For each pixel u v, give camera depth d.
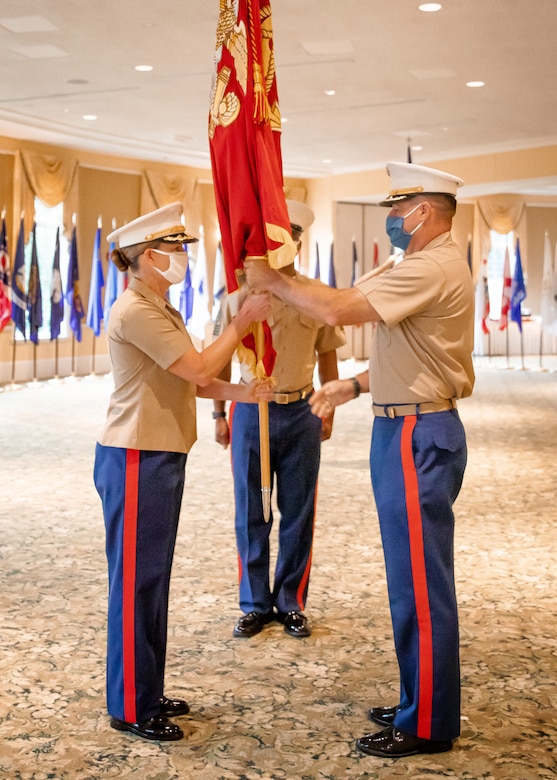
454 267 2.75
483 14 8.17
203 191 17.50
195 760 2.67
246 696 3.12
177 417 2.83
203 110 12.55
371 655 3.50
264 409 3.14
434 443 2.73
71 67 10.19
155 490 2.78
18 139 14.26
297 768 2.63
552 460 7.82
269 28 2.92
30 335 13.96
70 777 2.56
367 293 2.68
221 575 4.51
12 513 5.81
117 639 2.80
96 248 15.07
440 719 2.69
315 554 4.90
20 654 3.47
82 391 13.15
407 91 11.30
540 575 4.54
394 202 2.85
